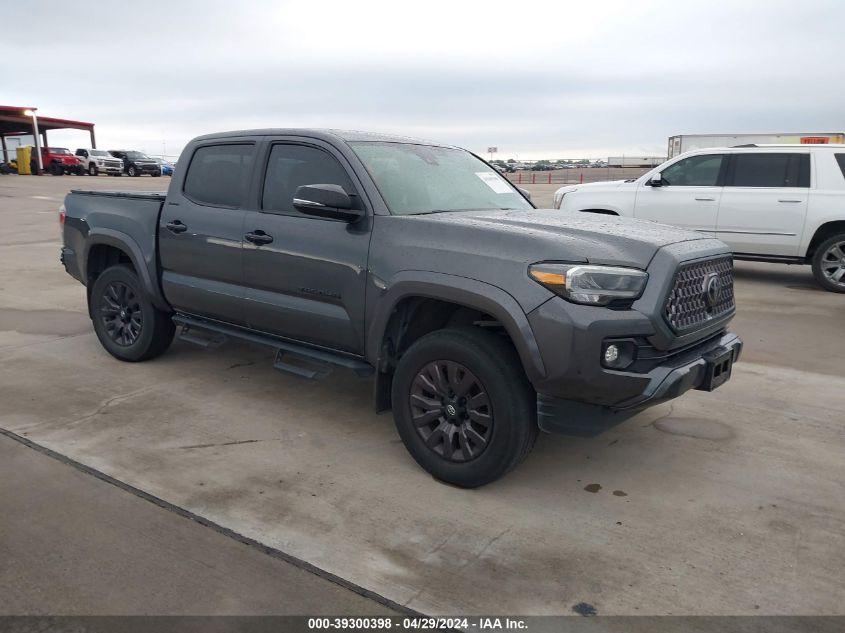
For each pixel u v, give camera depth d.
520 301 3.22
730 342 3.79
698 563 2.94
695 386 3.48
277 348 4.48
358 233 3.88
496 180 4.94
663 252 3.32
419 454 3.70
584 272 3.12
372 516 3.29
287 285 4.25
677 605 2.66
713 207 9.64
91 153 40.41
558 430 3.28
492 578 2.82
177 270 5.02
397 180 4.11
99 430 4.27
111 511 3.29
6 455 3.88
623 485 3.65
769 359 5.93
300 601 2.65
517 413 3.33
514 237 3.37
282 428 4.37
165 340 5.55
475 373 3.39
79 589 2.71
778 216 9.21
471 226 3.53
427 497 3.49
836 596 2.72
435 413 3.61
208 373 5.43
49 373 5.38
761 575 2.85
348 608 2.62
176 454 3.95
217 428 4.34
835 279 8.98
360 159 4.05
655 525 3.25
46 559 2.90
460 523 3.24
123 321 5.64
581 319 3.09
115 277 5.51
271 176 4.45
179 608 2.60
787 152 9.30
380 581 2.79
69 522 3.19
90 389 5.02
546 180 49.59
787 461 3.96
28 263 10.91
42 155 40.78
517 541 3.10
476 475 3.47
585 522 3.27
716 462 3.94
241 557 2.94
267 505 3.38
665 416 4.65
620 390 3.14
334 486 3.59
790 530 3.21
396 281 3.64
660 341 3.22
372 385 5.23
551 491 3.58
